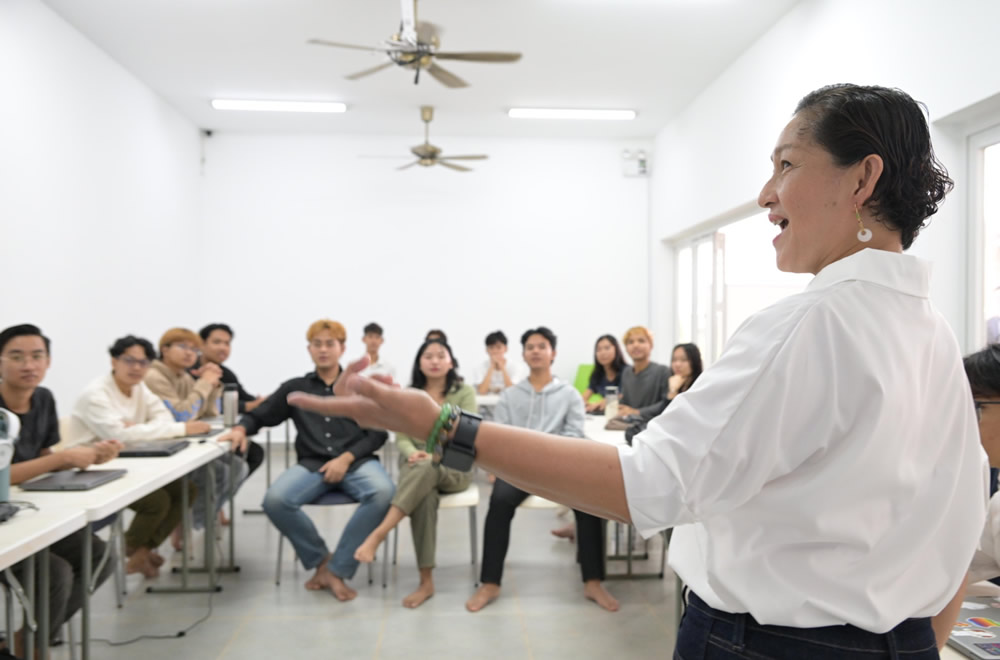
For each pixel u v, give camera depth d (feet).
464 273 23.82
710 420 2.01
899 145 2.20
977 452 2.39
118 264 17.16
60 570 6.91
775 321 2.09
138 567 10.30
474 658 7.94
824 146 2.25
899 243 2.34
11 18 12.87
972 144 9.95
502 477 2.20
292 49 16.57
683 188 20.70
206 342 13.56
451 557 11.68
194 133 22.39
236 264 23.21
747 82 16.22
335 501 10.19
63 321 14.58
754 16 14.60
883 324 2.09
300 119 22.02
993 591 4.33
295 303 23.35
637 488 2.01
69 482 6.56
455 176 23.82
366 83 18.84
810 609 2.14
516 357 23.84
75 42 15.21
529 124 22.52
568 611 9.30
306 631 8.64
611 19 14.88
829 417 2.01
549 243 24.04
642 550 12.02
